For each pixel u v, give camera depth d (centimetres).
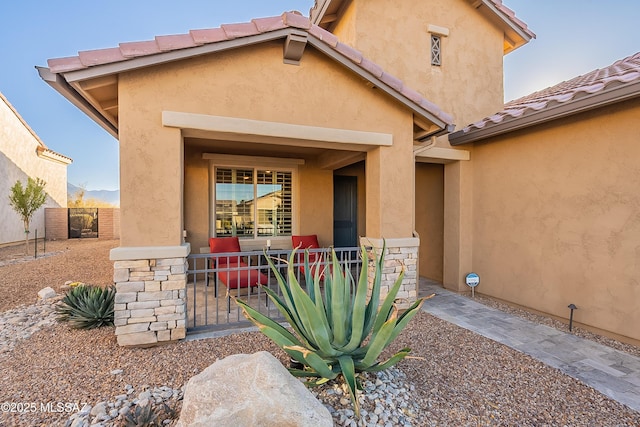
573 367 393
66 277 857
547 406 312
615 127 477
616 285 478
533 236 603
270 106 501
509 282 650
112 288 612
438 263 860
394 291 322
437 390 331
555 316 563
